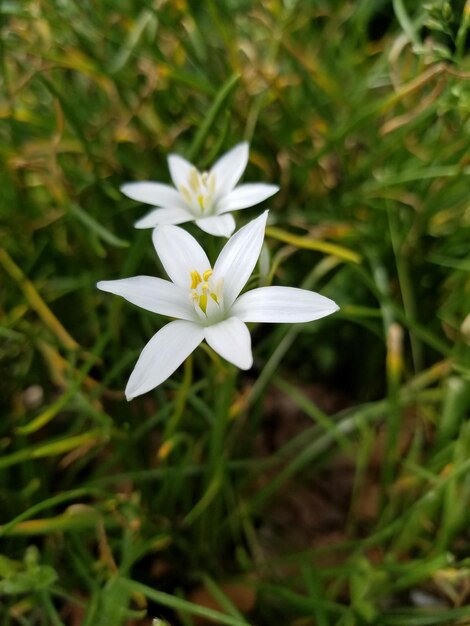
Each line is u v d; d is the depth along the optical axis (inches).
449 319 4.9
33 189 5.6
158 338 3.1
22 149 5.4
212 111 4.6
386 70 5.8
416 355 4.9
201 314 3.2
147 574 4.4
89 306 5.0
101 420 4.3
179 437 4.2
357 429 5.0
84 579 4.1
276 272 5.3
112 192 5.2
